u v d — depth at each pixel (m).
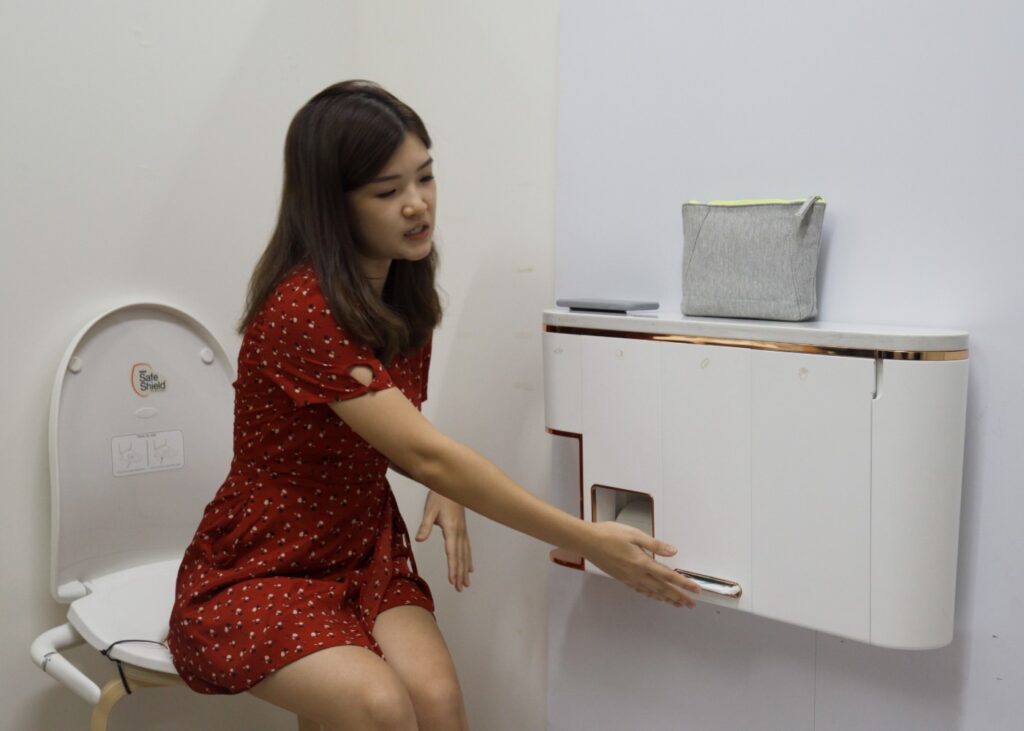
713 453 1.16
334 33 1.67
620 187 1.35
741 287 1.17
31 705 1.40
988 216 1.06
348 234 1.09
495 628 1.60
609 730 1.45
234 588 1.13
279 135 1.62
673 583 1.17
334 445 1.15
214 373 1.52
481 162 1.54
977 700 1.11
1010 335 1.06
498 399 1.55
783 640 1.26
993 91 1.05
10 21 1.31
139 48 1.44
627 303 1.25
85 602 1.30
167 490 1.46
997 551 1.09
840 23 1.14
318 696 1.03
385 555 1.21
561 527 1.11
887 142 1.12
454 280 1.60
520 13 1.47
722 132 1.25
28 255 1.35
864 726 1.20
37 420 1.38
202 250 1.53
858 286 1.16
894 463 1.03
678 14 1.27
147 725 1.52
